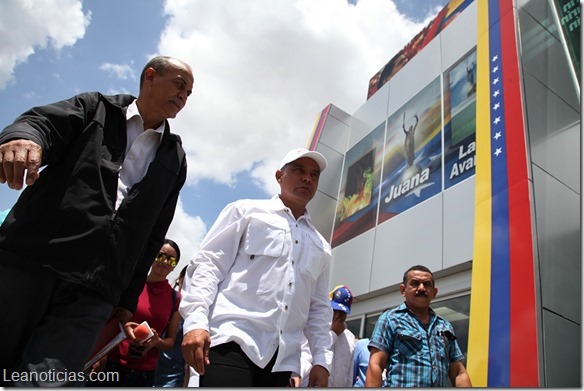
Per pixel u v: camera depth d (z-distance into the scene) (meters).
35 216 1.87
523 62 6.54
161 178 2.25
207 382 2.06
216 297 2.33
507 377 4.50
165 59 2.43
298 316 2.38
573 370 4.31
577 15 6.59
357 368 4.41
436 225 7.61
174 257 3.82
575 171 5.78
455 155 7.93
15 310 1.78
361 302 9.08
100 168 2.05
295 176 2.70
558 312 4.60
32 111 1.87
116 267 2.00
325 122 12.69
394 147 10.02
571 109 6.20
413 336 3.11
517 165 5.61
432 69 9.81
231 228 2.47
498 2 7.52
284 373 2.25
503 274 5.10
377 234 9.21
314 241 2.62
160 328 3.63
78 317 1.87
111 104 2.22
